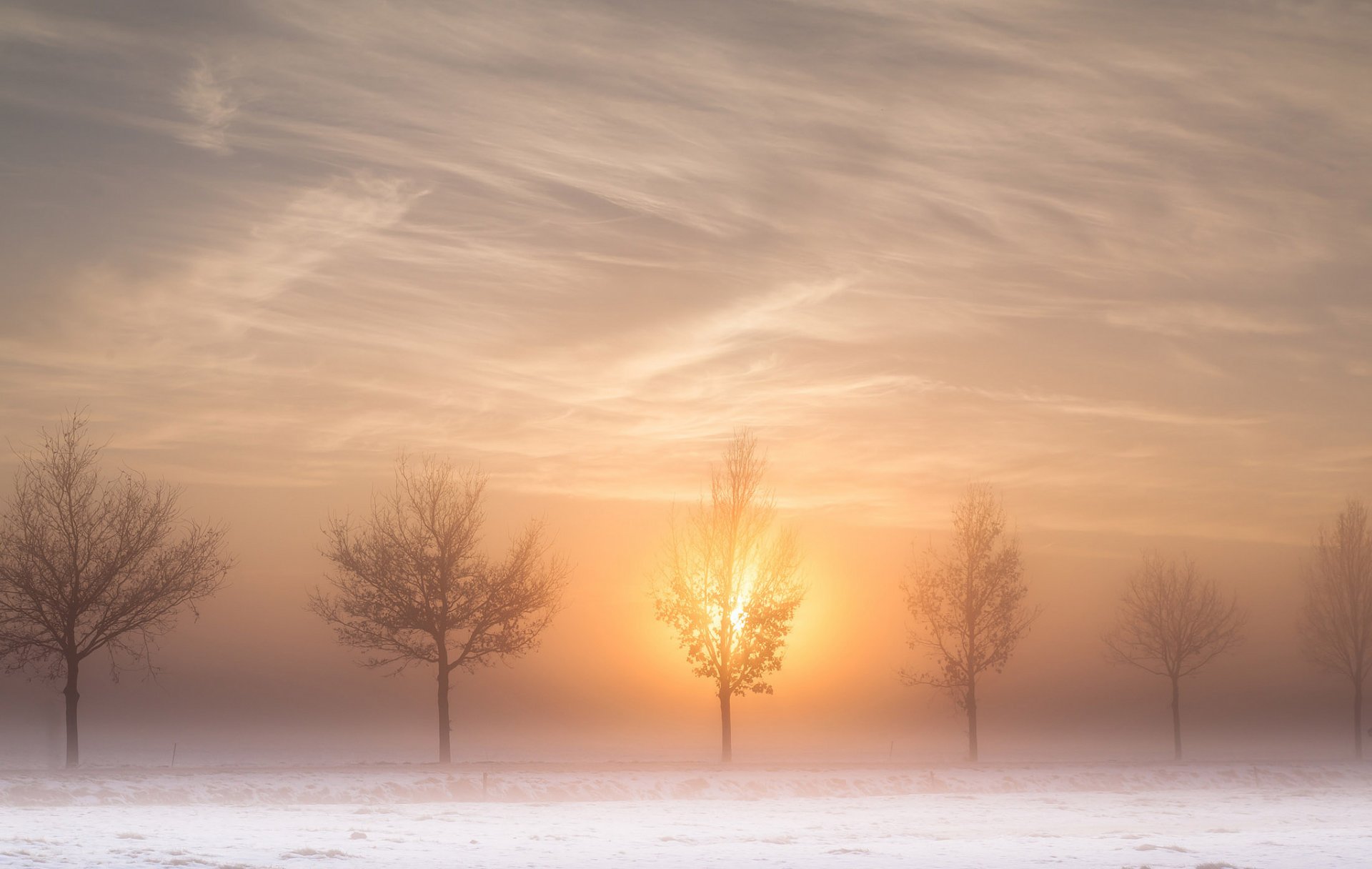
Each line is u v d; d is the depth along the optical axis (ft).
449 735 157.58
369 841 82.53
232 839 81.56
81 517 141.59
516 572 159.22
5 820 89.71
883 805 130.82
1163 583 213.25
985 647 189.26
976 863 74.84
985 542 191.93
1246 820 116.98
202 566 146.92
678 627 178.70
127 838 79.51
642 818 108.88
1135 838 94.32
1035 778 160.15
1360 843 90.02
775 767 167.22
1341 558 233.35
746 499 181.47
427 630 157.48
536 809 115.24
